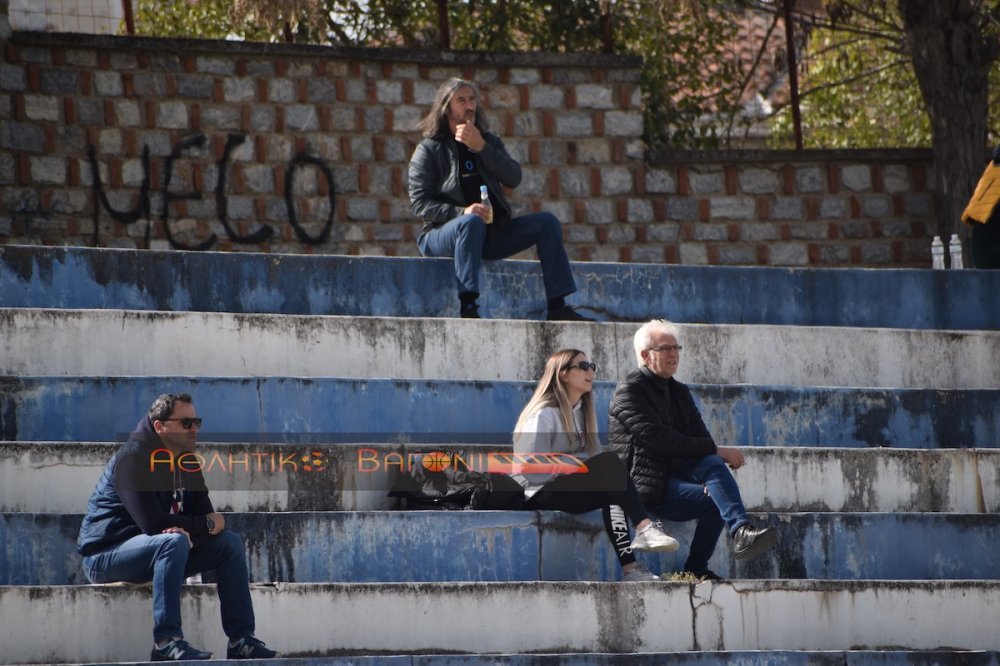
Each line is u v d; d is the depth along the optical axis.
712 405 32.25
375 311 35.38
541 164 47.97
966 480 30.58
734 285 37.94
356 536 26.88
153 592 23.56
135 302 33.81
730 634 26.25
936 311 39.00
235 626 24.00
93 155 44.81
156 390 29.67
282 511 27.97
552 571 27.59
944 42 48.97
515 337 33.22
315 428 30.41
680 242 48.59
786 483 29.77
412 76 47.53
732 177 49.03
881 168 49.59
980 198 41.16
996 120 61.00
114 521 24.11
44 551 25.70
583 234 48.09
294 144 46.47
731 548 28.39
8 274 32.91
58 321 30.95
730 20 54.38
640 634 25.91
